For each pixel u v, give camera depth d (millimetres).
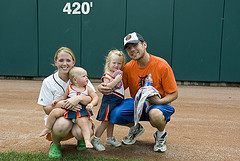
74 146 2662
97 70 8242
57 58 2369
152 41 7961
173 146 2701
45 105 2400
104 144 2732
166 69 2500
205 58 7793
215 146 2721
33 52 8469
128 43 2424
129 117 2502
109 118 2486
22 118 3770
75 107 2215
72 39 8250
